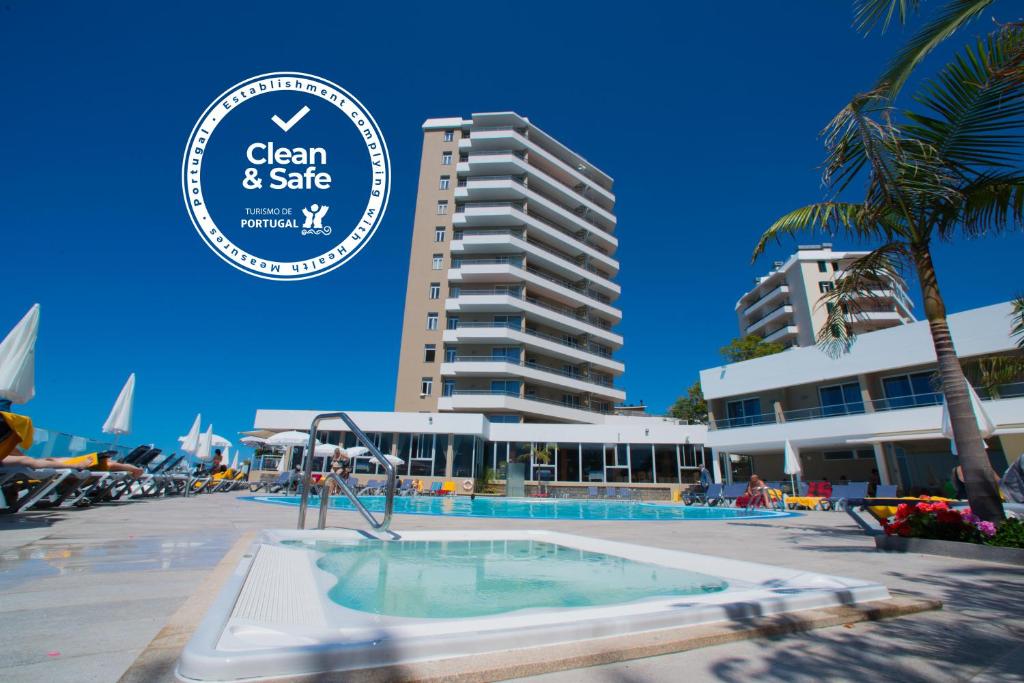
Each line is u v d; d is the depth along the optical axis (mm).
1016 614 2852
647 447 28422
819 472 22047
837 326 8969
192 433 18250
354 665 1622
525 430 29141
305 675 1531
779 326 50062
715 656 2031
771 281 51594
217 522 7191
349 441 27297
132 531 5664
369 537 5668
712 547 6289
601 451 28766
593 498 25750
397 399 38469
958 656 2094
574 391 42344
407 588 3898
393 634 1837
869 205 7133
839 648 2172
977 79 6094
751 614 2492
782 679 1794
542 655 1836
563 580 4383
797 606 2650
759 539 7324
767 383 22328
